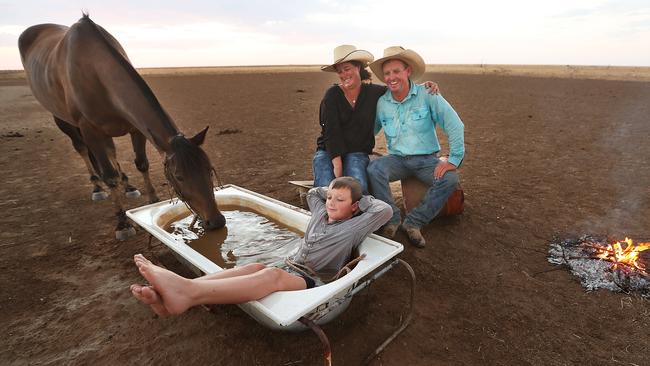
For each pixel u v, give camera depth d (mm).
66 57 3436
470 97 16859
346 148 3484
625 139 7555
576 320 2318
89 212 4145
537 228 3514
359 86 3361
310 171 5582
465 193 4426
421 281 2746
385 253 2205
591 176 5066
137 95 3039
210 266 2141
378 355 2047
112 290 2723
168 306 1641
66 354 2129
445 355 2062
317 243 2283
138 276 2889
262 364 2004
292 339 2174
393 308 2451
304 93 20188
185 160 2676
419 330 2248
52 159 6617
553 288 2631
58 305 2566
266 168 5754
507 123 9727
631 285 2604
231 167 5812
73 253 3254
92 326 2350
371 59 3270
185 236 2996
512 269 2879
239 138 8156
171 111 12891
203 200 2746
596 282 2658
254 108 13727
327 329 2254
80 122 3621
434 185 3154
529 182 4836
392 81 3127
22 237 3555
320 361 2012
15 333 2309
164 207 3225
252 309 2041
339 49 3219
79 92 3354
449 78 33969
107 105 3367
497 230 3482
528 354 2064
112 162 3920
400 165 3406
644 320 2293
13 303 2594
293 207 3160
